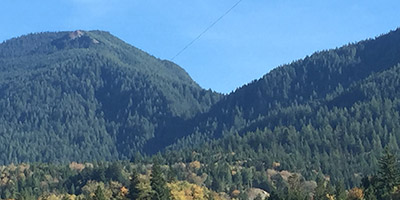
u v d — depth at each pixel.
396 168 173.38
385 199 166.12
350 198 184.62
